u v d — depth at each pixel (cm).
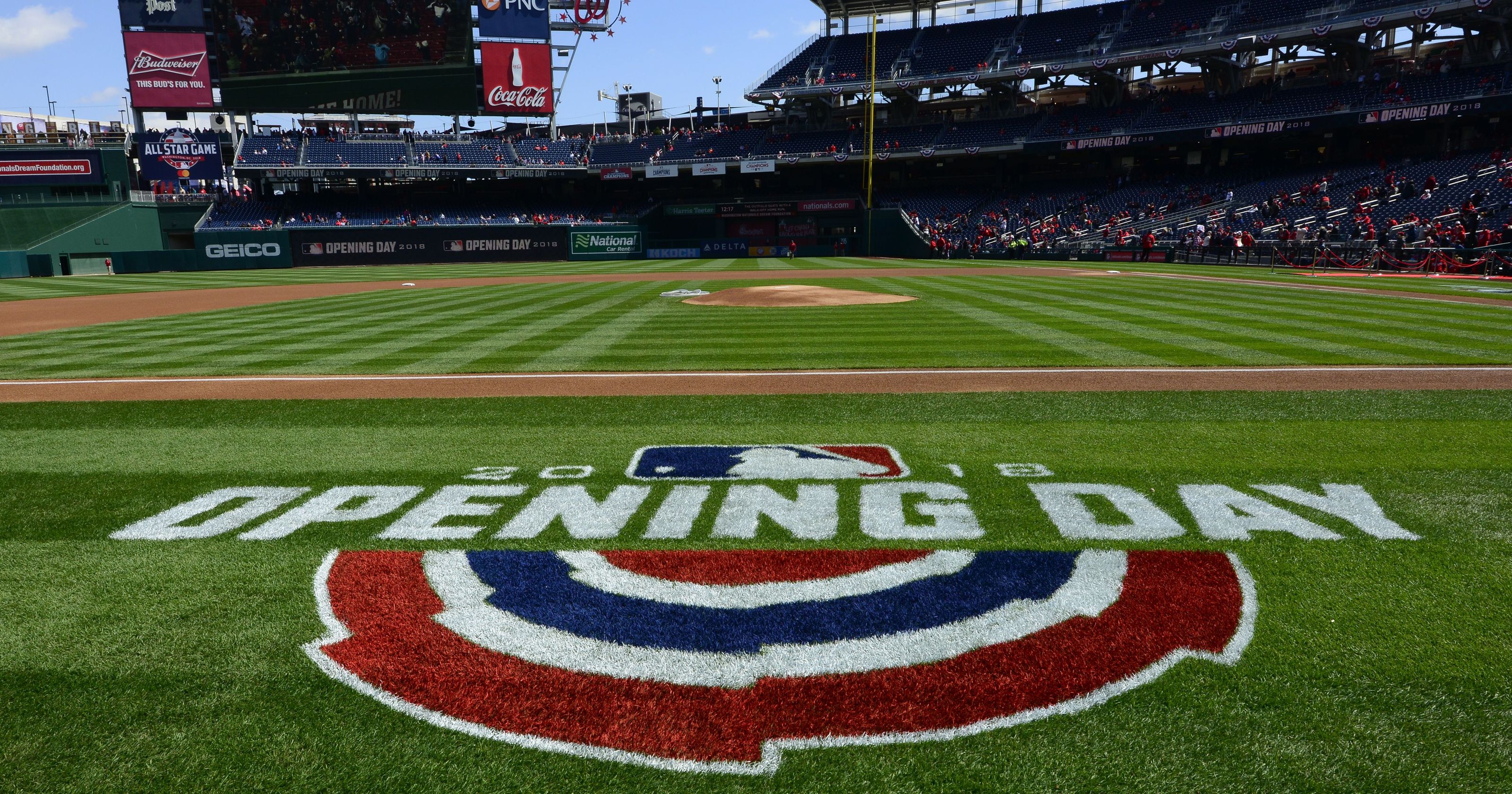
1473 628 326
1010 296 1864
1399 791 240
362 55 4766
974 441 618
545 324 1476
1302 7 3862
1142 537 420
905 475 535
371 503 490
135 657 316
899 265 3744
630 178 5162
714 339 1231
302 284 3061
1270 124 3722
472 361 1062
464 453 605
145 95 4675
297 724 276
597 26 5025
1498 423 655
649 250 5328
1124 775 249
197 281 3397
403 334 1363
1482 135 3556
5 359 1160
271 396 841
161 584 379
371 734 271
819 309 1636
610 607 354
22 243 4591
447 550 415
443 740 268
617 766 255
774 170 5053
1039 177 5025
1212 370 915
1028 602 352
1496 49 3584
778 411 735
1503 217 2769
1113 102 4659
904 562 394
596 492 507
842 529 438
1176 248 3438
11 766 257
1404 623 330
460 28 4781
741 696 290
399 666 310
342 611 352
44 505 494
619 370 977
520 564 398
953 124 4944
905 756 258
